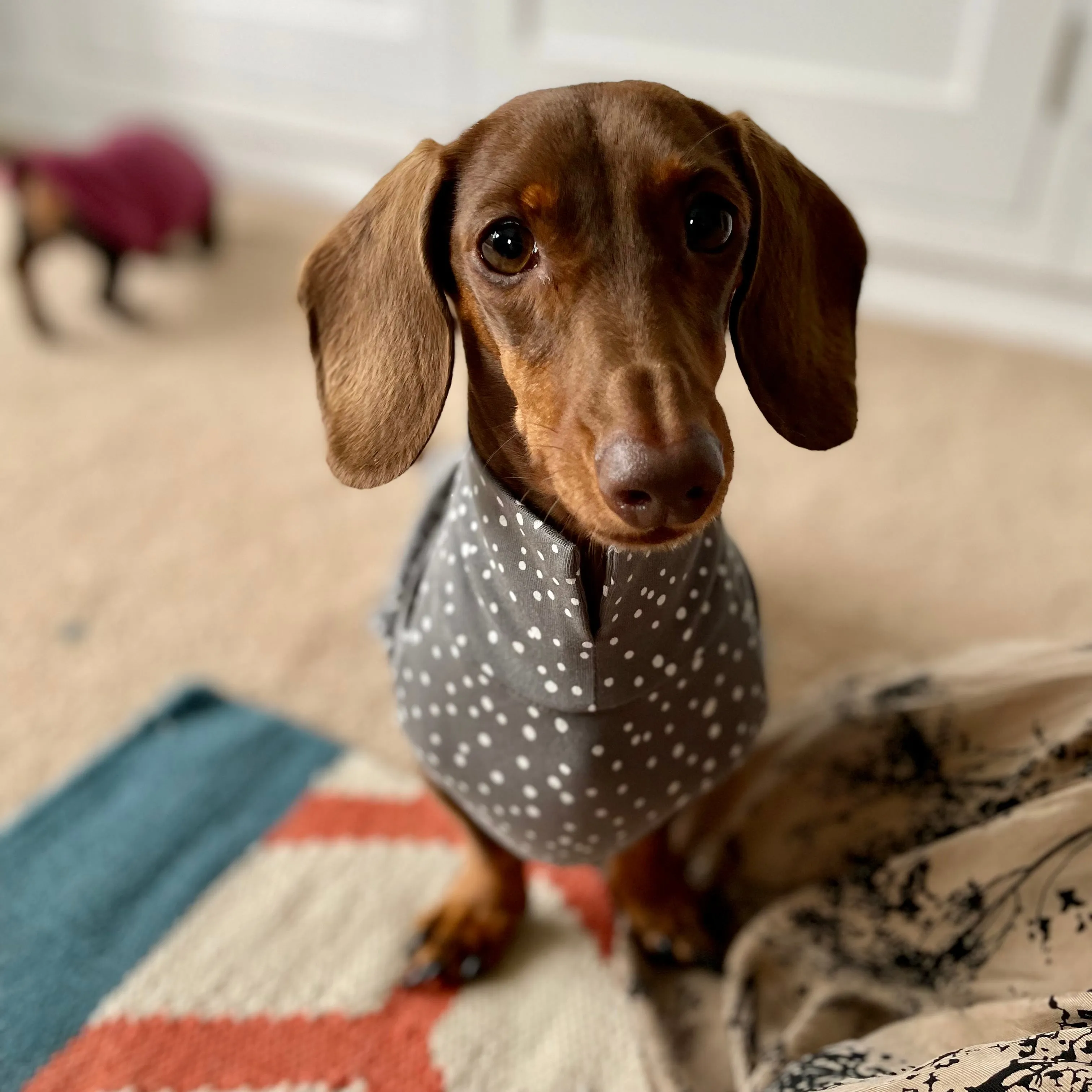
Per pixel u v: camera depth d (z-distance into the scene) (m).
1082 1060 0.66
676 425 0.64
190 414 2.03
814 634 1.54
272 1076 1.00
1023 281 2.29
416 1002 1.07
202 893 1.17
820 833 1.09
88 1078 1.00
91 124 3.11
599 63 2.37
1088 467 1.87
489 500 0.78
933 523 1.75
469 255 0.77
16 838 1.22
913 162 2.23
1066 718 0.95
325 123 2.78
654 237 0.73
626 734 0.84
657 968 1.10
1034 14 1.98
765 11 2.19
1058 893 0.86
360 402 0.86
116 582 1.62
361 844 1.23
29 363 2.18
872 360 2.21
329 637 1.53
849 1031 0.95
